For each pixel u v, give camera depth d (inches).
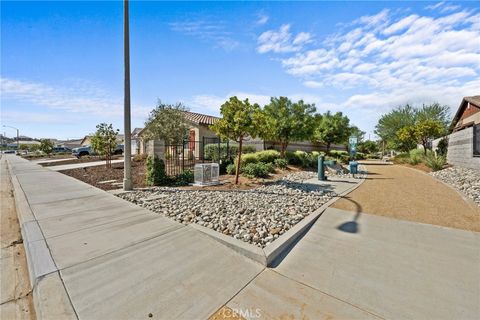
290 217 182.9
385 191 290.0
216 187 309.1
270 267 118.6
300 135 585.9
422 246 137.6
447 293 96.5
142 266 113.5
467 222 171.6
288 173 462.9
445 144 592.1
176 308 87.0
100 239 141.3
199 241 142.5
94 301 88.9
